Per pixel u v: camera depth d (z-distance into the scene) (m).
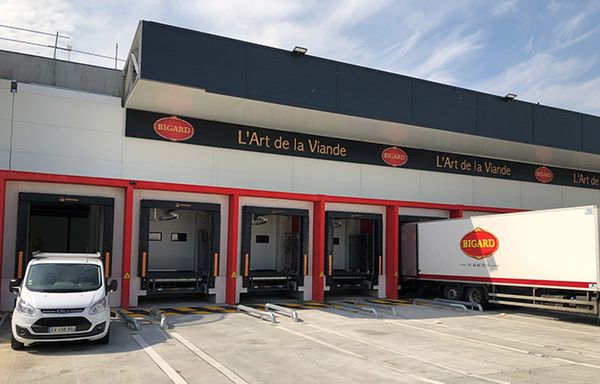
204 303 18.67
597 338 12.67
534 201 27.80
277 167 20.69
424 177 24.36
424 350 10.72
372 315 15.95
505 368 9.22
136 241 17.33
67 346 10.48
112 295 16.72
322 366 9.12
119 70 18.91
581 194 29.78
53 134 17.08
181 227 20.48
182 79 15.55
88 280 11.21
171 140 18.72
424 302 19.59
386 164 23.33
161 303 18.52
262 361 9.45
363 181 22.67
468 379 8.37
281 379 8.22
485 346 11.31
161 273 18.86
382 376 8.49
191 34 15.80
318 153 21.62
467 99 21.12
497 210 25.25
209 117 19.17
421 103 19.98
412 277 21.67
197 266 20.41
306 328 13.29
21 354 9.71
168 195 17.98
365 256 23.05
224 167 19.62
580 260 15.00
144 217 17.23
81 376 8.23
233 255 18.42
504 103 22.14
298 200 20.28
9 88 16.67
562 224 15.58
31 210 22.48
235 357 9.73
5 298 15.25
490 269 18.00
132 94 16.56
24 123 16.75
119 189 17.25
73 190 16.52
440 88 20.50
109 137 17.83
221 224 18.80
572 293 15.57
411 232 21.98
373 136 21.95
